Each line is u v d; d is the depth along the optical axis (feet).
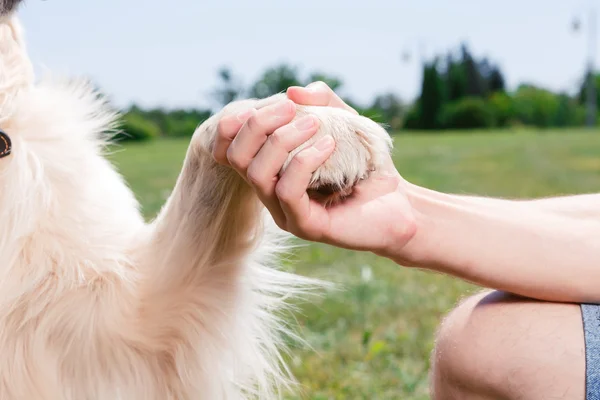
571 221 2.53
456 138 40.63
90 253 2.66
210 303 2.74
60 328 2.66
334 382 3.99
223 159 2.30
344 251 7.33
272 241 2.97
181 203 2.70
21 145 2.64
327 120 2.26
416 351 4.46
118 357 2.72
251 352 2.98
